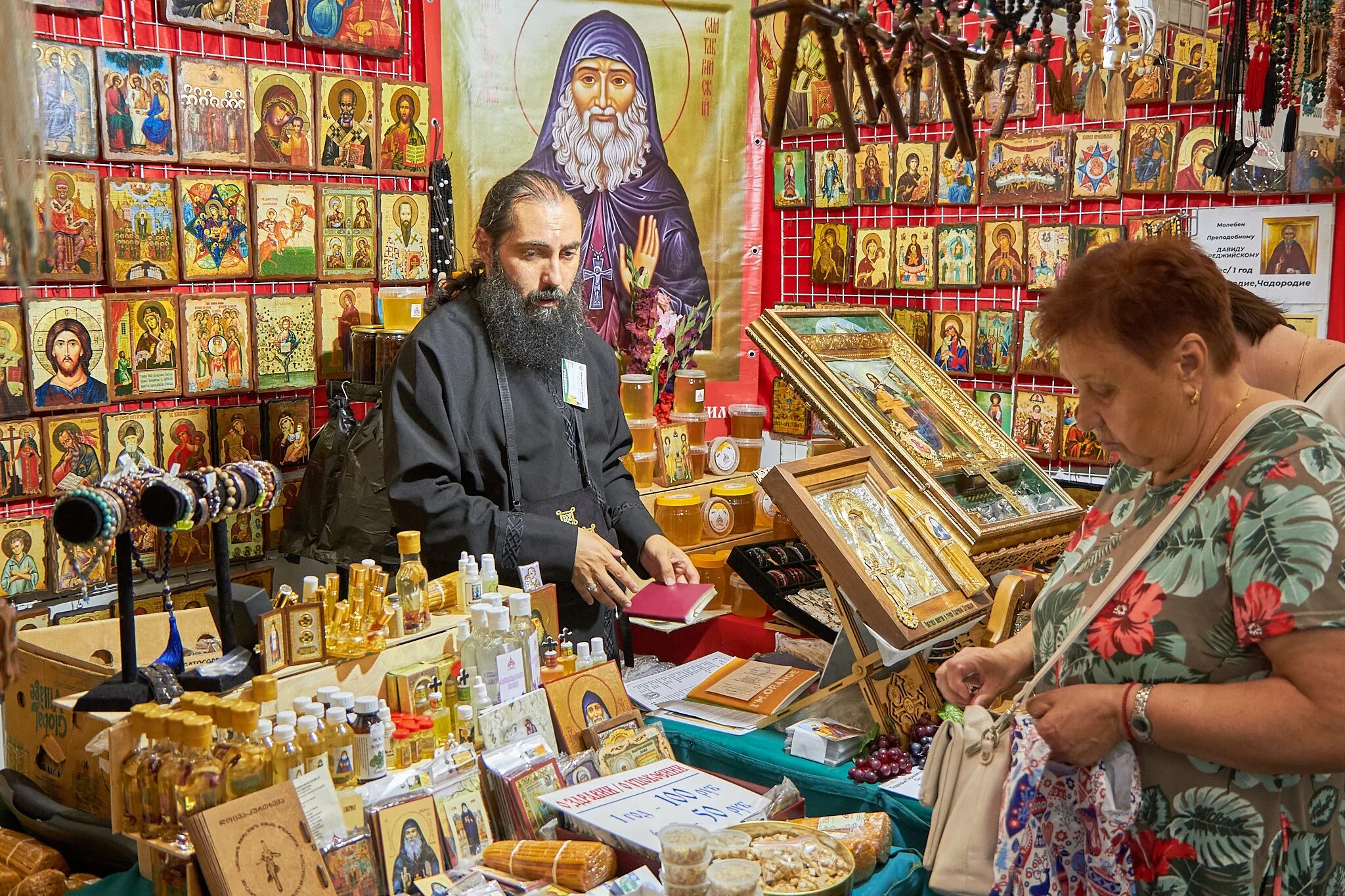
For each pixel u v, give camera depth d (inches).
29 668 73.1
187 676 67.5
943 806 65.2
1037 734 60.0
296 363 125.7
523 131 146.2
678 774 77.3
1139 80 137.3
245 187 120.6
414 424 105.2
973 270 155.4
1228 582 55.9
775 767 93.9
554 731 79.5
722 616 128.3
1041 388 152.3
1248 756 53.6
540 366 112.6
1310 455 54.2
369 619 74.5
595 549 102.9
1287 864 57.1
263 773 61.3
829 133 168.6
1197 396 57.5
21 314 105.0
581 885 64.9
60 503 63.5
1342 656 51.3
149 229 113.2
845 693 99.1
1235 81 114.0
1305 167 126.2
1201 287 56.2
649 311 153.4
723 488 148.3
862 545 96.3
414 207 135.3
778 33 165.5
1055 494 121.6
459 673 77.6
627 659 123.4
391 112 131.9
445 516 101.9
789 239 176.9
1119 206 143.6
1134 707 56.7
